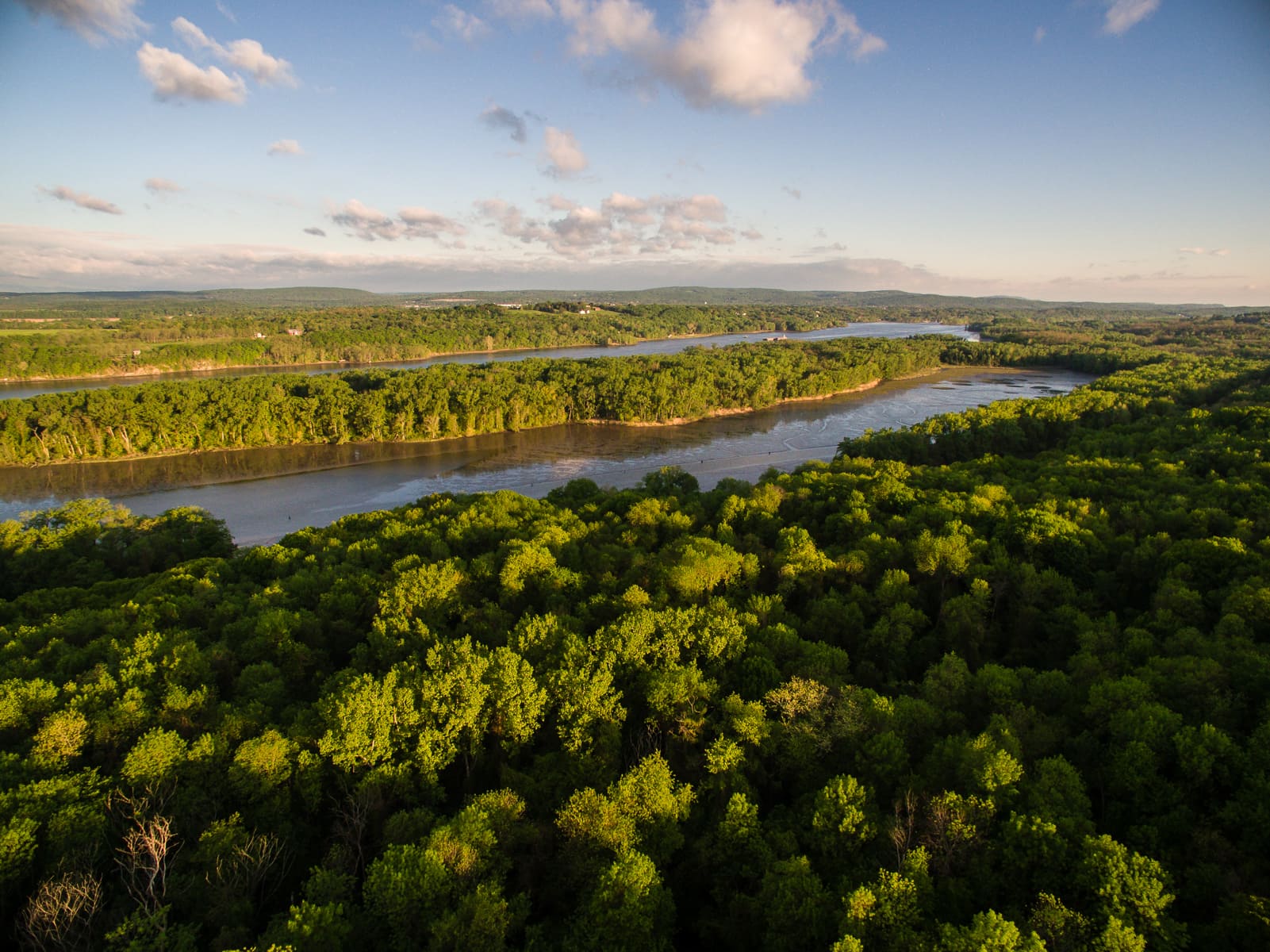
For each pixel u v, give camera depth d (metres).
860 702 51.47
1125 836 42.09
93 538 103.31
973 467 125.69
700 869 43.50
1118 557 79.81
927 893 36.81
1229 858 38.47
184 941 36.34
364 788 46.94
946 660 57.56
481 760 53.56
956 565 75.19
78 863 40.22
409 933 37.78
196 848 43.69
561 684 55.47
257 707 53.75
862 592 73.06
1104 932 32.69
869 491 105.25
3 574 94.38
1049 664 63.44
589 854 41.41
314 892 39.66
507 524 96.00
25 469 182.38
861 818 41.38
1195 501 92.50
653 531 96.88
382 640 63.47
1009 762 42.62
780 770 49.84
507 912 38.41
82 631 67.25
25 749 49.47
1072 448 141.00
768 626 64.62
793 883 37.66
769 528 96.81
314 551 93.94
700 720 52.09
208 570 84.75
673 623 61.94
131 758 46.25
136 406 193.25
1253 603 58.66
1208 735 43.75
